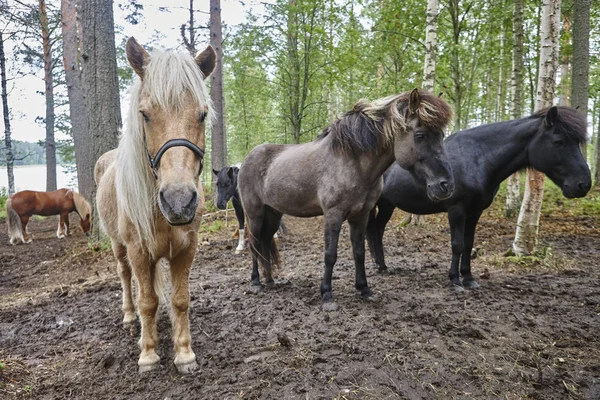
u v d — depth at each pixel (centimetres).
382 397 224
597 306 352
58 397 234
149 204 227
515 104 828
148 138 211
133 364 270
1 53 1326
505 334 300
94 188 700
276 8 1052
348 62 1041
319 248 675
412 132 340
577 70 755
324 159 372
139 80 224
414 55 1026
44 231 1081
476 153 412
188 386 240
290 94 1135
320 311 359
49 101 1579
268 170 429
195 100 205
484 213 910
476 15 857
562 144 376
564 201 948
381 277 474
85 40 645
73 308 408
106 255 652
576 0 748
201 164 222
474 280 427
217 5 1120
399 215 937
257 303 393
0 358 289
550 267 483
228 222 1000
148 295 257
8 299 472
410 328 314
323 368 255
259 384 237
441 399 222
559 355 266
